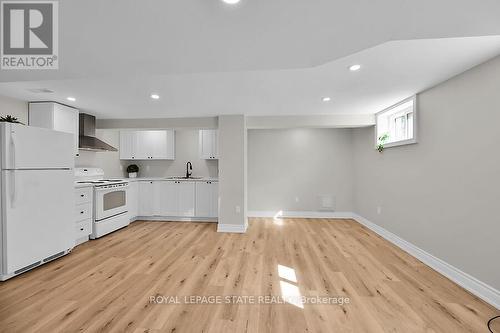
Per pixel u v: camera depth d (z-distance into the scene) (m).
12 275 2.51
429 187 2.87
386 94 3.13
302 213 5.55
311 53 1.66
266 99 3.36
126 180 4.79
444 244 2.63
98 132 4.85
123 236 4.05
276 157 5.61
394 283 2.42
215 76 2.50
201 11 1.18
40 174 2.74
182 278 2.51
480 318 1.86
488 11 1.21
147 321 1.81
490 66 2.09
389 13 1.22
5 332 1.68
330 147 5.52
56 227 2.94
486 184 2.13
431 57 2.05
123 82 2.68
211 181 5.07
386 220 3.95
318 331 1.71
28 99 3.30
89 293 2.21
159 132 5.57
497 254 2.03
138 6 1.13
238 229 4.32
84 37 1.43
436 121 2.75
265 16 1.23
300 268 2.77
